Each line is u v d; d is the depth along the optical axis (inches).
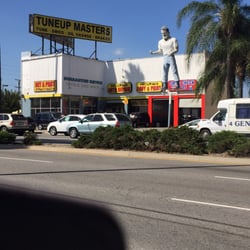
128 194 345.4
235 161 588.7
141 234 231.6
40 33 1894.7
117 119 1074.7
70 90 1843.0
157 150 687.7
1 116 1289.4
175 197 334.0
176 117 1750.7
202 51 1134.4
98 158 634.8
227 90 1118.4
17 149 793.6
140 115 1777.8
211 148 658.2
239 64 1133.7
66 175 451.8
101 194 345.1
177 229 242.1
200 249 206.7
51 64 1849.2
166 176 447.5
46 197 184.1
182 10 1127.6
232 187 381.1
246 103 951.0
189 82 1710.1
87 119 1114.7
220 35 1120.2
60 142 952.3
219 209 292.0
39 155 676.1
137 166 534.0
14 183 396.2
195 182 408.2
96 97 1971.0
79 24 1990.7
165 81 1760.6
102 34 2048.5
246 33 1103.6
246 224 252.8
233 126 961.5
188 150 660.1
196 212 283.3
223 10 1094.4
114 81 1956.2
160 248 208.5
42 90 1868.8
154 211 285.6
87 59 1913.1
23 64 1950.1
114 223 159.6
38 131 1477.6
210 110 1680.6
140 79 1873.8
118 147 725.3
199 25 1115.3
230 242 217.9
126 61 1918.1
